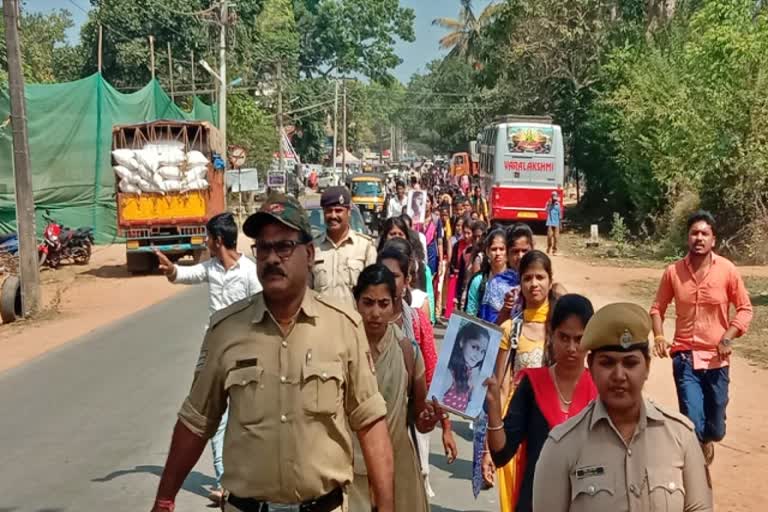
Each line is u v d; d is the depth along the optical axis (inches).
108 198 1220.5
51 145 1137.4
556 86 1612.9
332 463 123.0
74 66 2098.9
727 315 251.9
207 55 1926.7
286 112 2393.0
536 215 1325.0
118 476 276.5
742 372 423.5
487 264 302.0
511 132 1316.4
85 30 1973.4
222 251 254.4
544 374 166.1
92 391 393.1
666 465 113.0
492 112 1983.3
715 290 248.7
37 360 474.3
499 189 1327.5
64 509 249.3
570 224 1492.4
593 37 1493.6
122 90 1918.1
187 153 895.7
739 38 916.0
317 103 2731.3
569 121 1603.1
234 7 1680.6
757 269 833.5
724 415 252.7
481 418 215.8
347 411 128.5
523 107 1643.7
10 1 663.8
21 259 650.2
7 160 1061.8
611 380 112.9
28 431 331.0
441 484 268.4
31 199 656.4
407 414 182.4
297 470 120.6
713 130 926.4
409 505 174.6
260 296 125.8
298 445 120.9
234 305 126.6
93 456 297.6
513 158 1320.1
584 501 114.0
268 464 120.6
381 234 339.3
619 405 113.0
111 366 448.1
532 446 164.4
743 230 919.0
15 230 1055.6
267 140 2018.9
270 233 121.6
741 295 249.6
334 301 128.0
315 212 522.0
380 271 174.1
